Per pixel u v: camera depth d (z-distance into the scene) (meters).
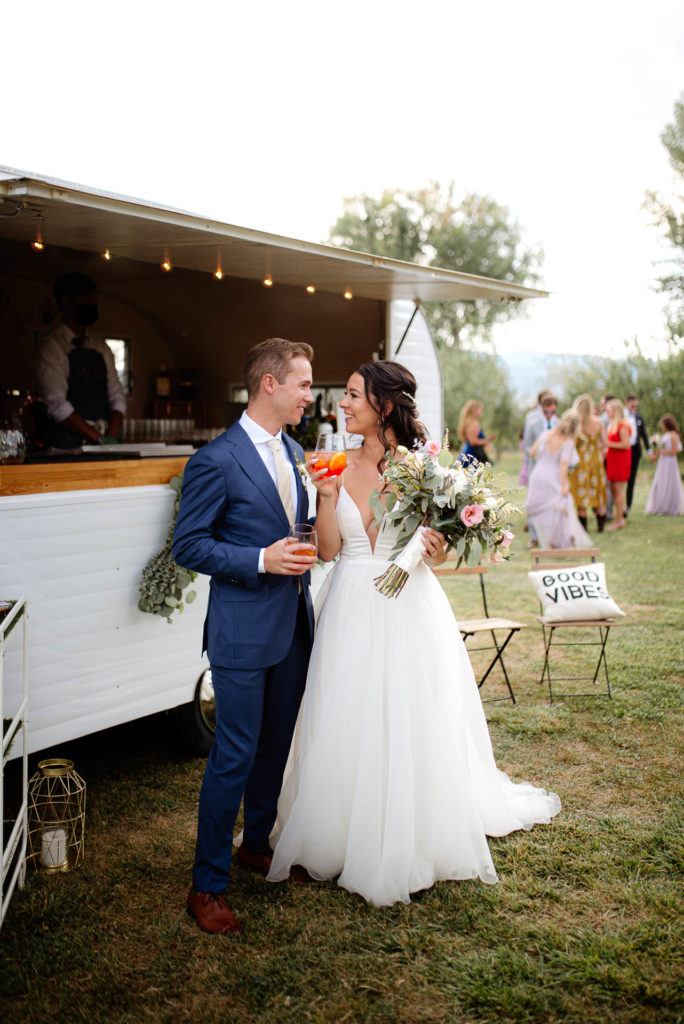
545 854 3.07
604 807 3.42
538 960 2.49
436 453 2.83
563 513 8.63
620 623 6.15
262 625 2.72
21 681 3.04
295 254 4.16
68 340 5.88
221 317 7.36
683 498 11.94
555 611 4.65
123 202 3.13
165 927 2.70
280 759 3.00
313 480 2.85
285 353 2.76
